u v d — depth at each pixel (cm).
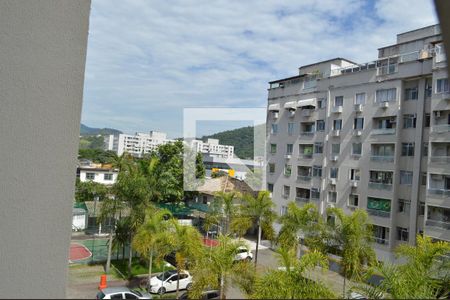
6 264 106
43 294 108
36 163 113
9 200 109
